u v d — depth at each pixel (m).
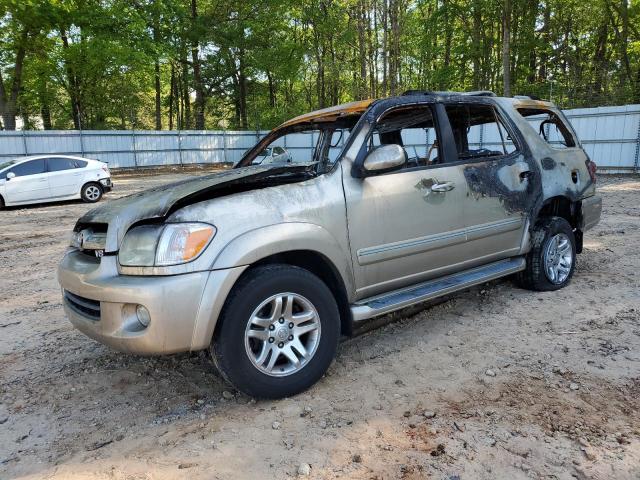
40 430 2.88
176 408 3.06
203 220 2.78
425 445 2.52
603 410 2.79
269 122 40.50
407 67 39.91
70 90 33.69
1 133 23.98
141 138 28.69
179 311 2.67
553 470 2.29
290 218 3.01
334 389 3.16
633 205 10.73
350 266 3.30
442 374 3.31
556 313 4.32
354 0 32.31
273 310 2.94
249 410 2.96
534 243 4.71
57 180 14.27
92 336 2.97
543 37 31.75
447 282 3.92
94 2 28.03
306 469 2.37
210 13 35.66
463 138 4.32
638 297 4.64
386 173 3.52
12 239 9.25
